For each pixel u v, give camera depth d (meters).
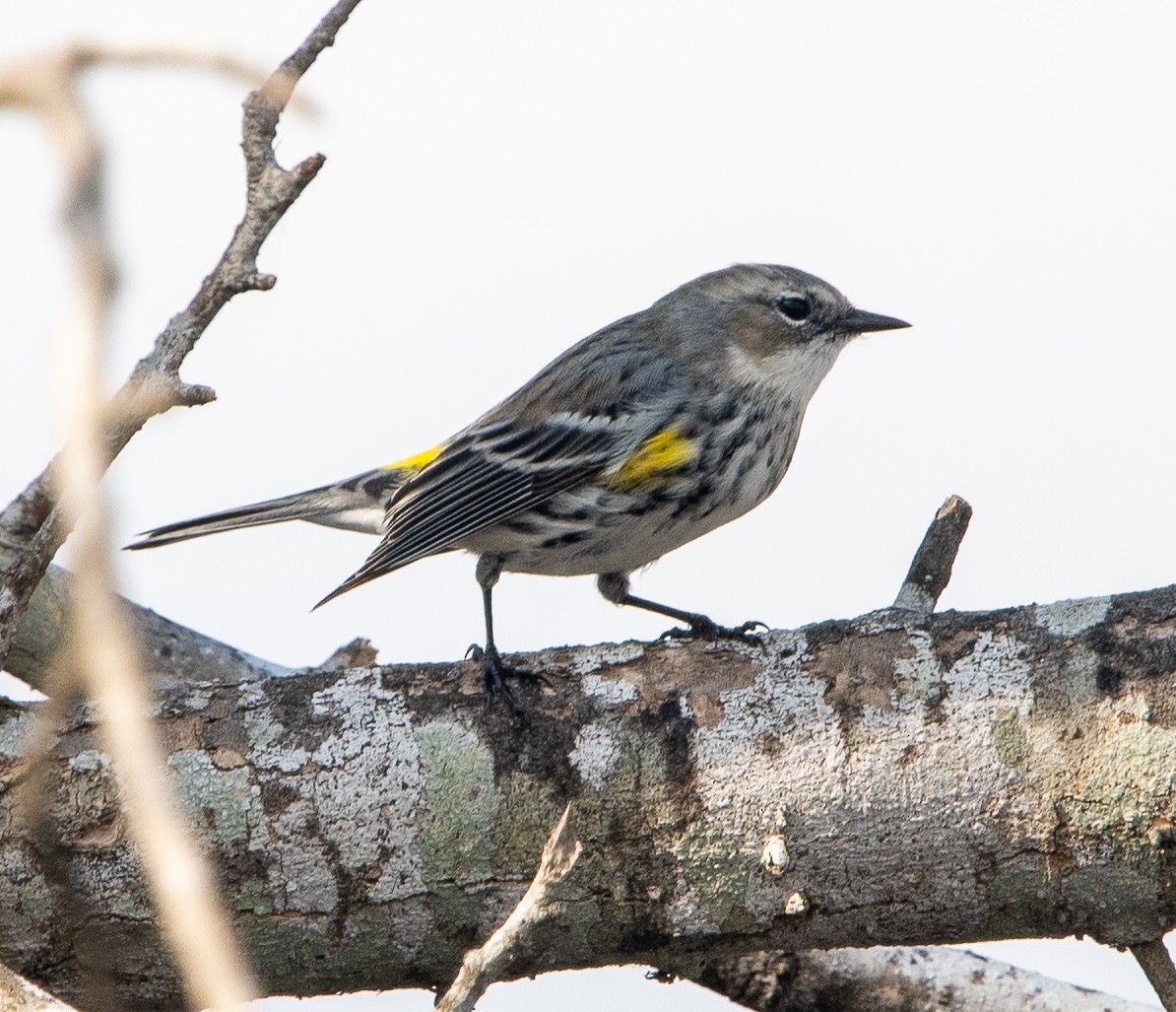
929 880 8.12
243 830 8.21
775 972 10.27
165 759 8.30
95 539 2.31
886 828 8.12
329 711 8.52
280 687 8.65
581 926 8.27
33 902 8.03
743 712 8.41
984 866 8.05
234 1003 2.35
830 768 8.20
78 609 2.47
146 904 8.05
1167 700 7.97
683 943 8.34
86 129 2.04
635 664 8.71
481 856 8.26
